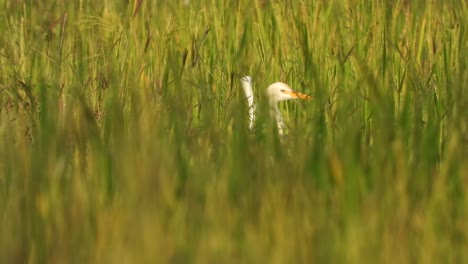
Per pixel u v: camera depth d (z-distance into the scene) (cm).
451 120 1238
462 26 1695
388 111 1167
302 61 1666
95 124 1216
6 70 1709
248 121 1288
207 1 1811
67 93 1548
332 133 1254
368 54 1642
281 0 1797
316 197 1059
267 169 1110
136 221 1009
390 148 1118
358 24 1694
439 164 1211
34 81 1678
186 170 1114
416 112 1275
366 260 959
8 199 1106
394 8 1744
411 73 1499
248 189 1070
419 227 1024
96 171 1129
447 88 1410
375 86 1263
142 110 1284
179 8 1819
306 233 995
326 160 1096
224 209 1029
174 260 975
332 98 1553
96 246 994
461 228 1009
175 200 1066
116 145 1134
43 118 1271
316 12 1727
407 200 1052
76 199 1067
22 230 1029
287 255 960
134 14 1706
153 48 1680
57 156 1158
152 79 1576
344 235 998
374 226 1005
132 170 1076
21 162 1140
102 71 1628
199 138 1252
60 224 1029
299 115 1489
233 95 1480
